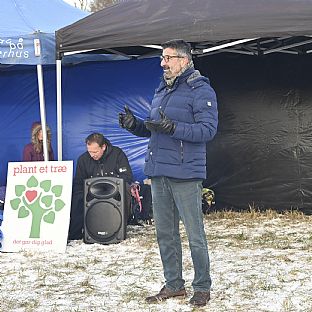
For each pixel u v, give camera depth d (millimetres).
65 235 6008
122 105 8695
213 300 4254
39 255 5832
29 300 4406
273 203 8125
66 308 4188
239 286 4609
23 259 5715
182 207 3957
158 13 6293
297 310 4020
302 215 7836
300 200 8039
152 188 4086
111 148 6586
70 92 8836
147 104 8609
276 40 7371
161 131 3756
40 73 6711
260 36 5930
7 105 9000
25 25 7965
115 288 4660
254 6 6070
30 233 6082
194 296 4129
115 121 8727
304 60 7977
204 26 6039
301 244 6148
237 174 8227
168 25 6137
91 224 6258
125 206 6301
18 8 8383
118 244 6199
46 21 8430
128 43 6258
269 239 6434
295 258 5508
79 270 5242
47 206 6141
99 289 4648
